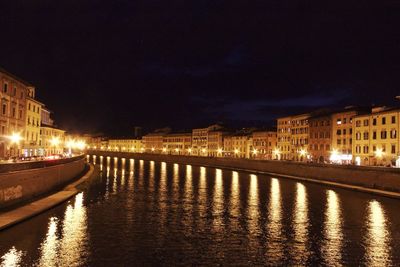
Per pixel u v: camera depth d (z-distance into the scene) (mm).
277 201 58375
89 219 41750
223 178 101438
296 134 156750
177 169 139625
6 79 78375
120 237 34438
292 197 63344
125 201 55938
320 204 55656
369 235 37000
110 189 71688
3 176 41781
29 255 28516
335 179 86875
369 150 109625
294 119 158750
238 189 74688
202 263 27953
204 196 63344
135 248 31156
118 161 198625
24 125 90938
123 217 43438
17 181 46125
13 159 75188
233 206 53000
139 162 194000
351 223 42344
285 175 106562
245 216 45594
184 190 71812
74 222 39781
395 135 99625
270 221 42906
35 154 102125
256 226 40188
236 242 33688
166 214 45875
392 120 100750
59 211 45375
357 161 114875
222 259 28953
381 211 49938
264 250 31484
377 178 73000
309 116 149625
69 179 81250
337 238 35750
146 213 46250
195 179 97188
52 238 33188
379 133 105562
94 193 64938
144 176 104750
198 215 45625
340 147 128500
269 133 179625
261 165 124625
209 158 162875
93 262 27562
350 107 130375
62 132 151625
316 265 28203
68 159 79688
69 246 31078
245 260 28859
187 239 34281
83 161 120312
